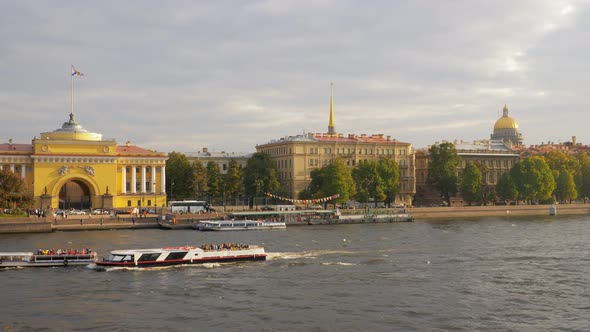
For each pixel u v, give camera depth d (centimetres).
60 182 17038
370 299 6606
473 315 6003
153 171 18588
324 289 7088
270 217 16400
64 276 7850
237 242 11462
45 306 6278
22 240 11569
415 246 10838
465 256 9581
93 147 17538
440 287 7212
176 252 8694
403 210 18275
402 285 7319
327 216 16600
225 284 7362
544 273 8112
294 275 7950
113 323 5697
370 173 19000
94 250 10069
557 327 5634
